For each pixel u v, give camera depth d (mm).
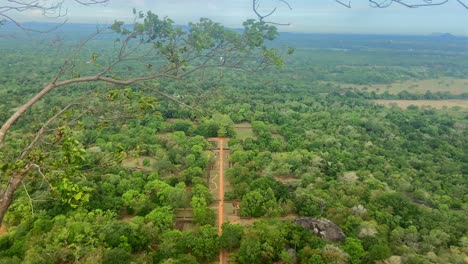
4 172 9234
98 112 12570
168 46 12789
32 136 12289
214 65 13250
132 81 12258
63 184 9023
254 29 12492
